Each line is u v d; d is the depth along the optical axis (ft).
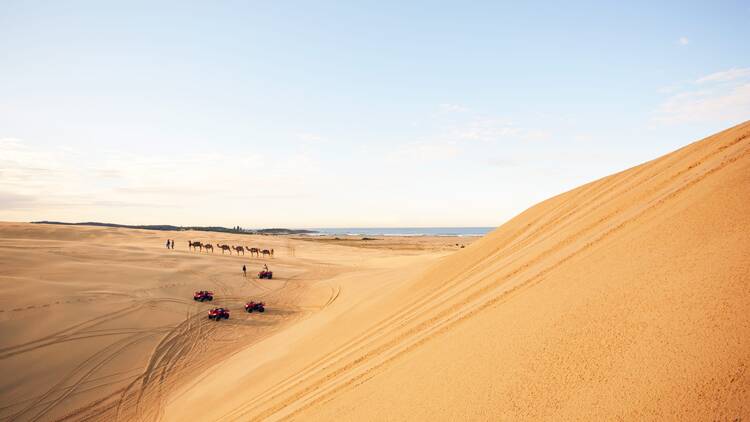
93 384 50.39
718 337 9.53
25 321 61.00
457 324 21.21
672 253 14.02
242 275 125.39
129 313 73.56
